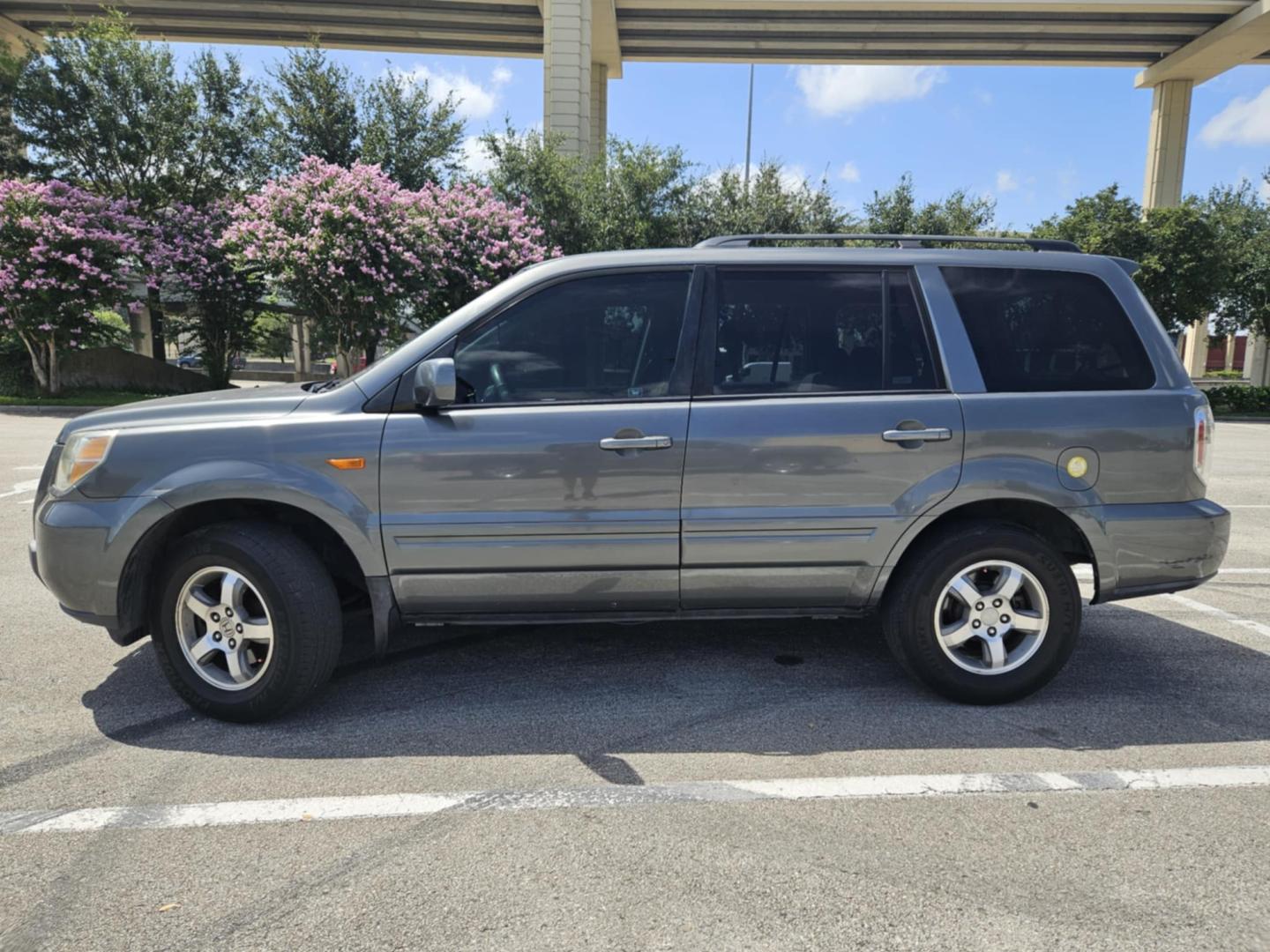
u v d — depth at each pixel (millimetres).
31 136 23578
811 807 2836
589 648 4367
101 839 2621
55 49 23266
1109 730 3447
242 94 25359
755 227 22641
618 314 3557
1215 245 25688
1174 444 3557
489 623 3578
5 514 7707
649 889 2385
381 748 3262
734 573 3529
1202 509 3604
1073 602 3586
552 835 2664
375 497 3375
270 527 3432
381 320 19906
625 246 22750
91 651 4309
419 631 4613
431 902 2322
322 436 3365
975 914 2277
